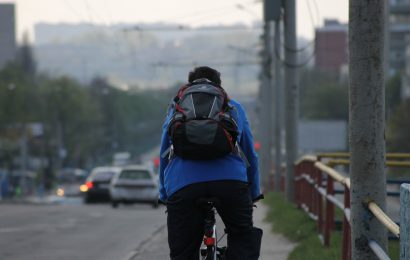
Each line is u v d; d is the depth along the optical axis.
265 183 116.19
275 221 47.12
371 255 18.94
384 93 18.94
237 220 16.78
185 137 16.05
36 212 65.62
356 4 18.77
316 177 38.38
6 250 36.84
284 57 62.50
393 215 28.66
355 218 19.06
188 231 16.70
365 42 18.75
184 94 16.91
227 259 17.02
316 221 39.25
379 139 18.92
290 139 62.31
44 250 36.78
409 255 13.53
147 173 90.12
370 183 18.94
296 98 62.59
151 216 60.31
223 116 16.31
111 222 53.25
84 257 34.22
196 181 16.39
